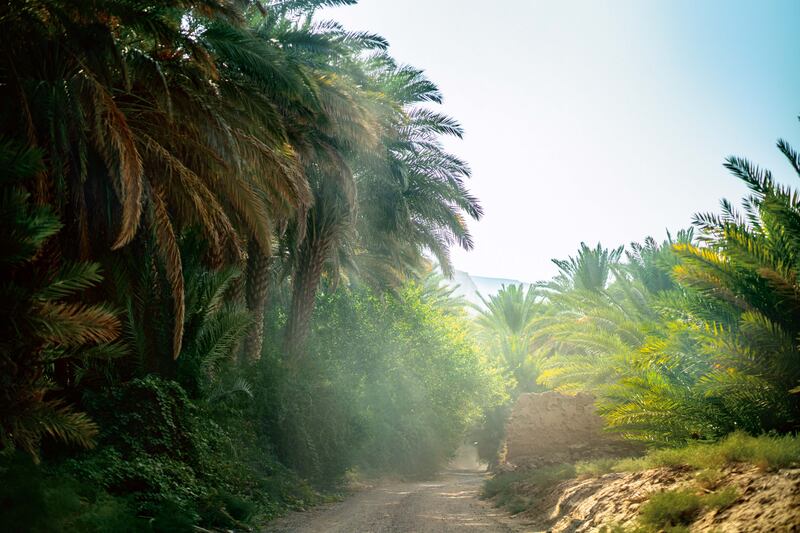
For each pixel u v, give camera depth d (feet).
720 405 35.19
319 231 68.64
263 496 38.88
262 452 49.62
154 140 37.32
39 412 24.88
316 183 68.03
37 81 32.60
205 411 42.06
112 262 39.42
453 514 36.63
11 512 19.26
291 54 47.85
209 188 42.80
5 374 24.22
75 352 33.71
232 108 40.19
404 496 50.80
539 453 58.85
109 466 29.14
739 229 35.24
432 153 74.54
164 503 27.84
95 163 38.11
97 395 35.58
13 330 24.14
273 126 40.83
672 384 40.19
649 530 20.27
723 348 33.86
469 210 76.23
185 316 44.21
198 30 39.09
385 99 59.16
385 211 73.36
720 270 36.50
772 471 20.26
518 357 137.18
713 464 24.27
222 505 31.07
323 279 94.17
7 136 30.63
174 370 43.19
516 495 42.78
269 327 82.02
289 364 60.29
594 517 26.23
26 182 30.35
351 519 33.58
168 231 37.45
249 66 39.91
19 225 22.70
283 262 78.74
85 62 32.45
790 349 32.94
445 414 100.99
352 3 59.82
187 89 36.50
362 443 68.59
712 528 18.11
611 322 54.60
